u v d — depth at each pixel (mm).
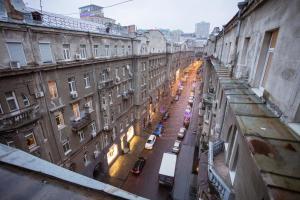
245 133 3066
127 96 24375
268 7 5195
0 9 10008
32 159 2291
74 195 1724
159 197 18578
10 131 9727
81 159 16516
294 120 3207
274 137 2930
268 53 5430
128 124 27016
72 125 14617
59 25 13648
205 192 9297
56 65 12320
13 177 1990
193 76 82812
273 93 4105
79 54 14391
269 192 1948
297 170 2252
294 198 1870
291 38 3578
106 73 19250
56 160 13430
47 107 12180
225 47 14812
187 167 22859
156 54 34344
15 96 10203
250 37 7160
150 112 36031
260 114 3852
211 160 7336
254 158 2471
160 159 24625
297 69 3188
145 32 30406
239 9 8656
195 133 31109
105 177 20938
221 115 9828
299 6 3365
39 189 1811
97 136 18766
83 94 15727
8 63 9641
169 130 32625
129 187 19859
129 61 24734
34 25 10664
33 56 10852
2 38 9258
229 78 8273
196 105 43750
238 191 4234
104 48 18312
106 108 19641
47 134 12391
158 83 40188
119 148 24656
